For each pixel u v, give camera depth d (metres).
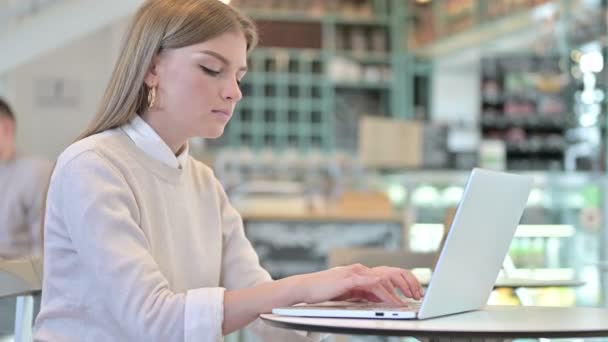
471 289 1.76
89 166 1.82
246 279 2.15
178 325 1.69
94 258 1.75
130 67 1.92
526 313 1.74
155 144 1.93
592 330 1.46
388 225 6.19
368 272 1.78
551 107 10.55
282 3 11.53
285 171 11.00
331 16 11.59
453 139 10.91
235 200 6.92
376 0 11.77
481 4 9.38
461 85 11.66
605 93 7.21
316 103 11.62
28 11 6.88
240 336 4.18
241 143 11.45
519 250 4.46
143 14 1.92
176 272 1.97
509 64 10.71
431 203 8.42
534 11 8.34
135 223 1.81
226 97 1.92
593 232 5.02
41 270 2.27
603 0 7.38
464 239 1.64
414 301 1.94
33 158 4.59
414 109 11.59
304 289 1.73
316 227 6.14
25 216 4.54
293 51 11.55
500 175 1.70
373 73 11.62
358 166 9.27
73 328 1.83
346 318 1.59
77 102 8.44
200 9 1.89
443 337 1.42
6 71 6.90
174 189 1.98
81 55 8.42
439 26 10.48
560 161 10.58
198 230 2.04
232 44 1.90
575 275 3.99
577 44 7.68
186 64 1.89
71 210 1.80
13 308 3.26
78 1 6.89
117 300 1.72
